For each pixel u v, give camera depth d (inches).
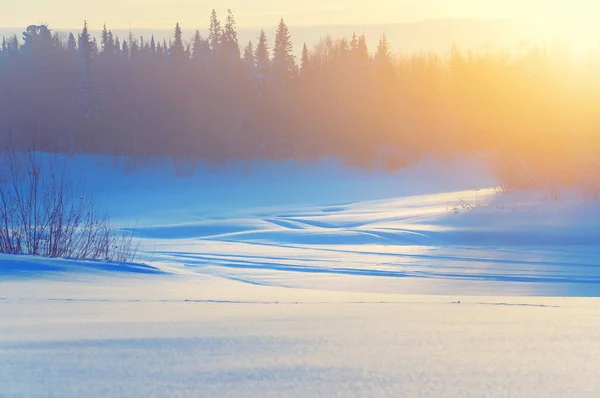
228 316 393.7
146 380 237.6
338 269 1152.8
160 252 1441.9
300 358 273.9
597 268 1208.2
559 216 2049.7
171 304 460.1
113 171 3964.1
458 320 378.9
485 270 1170.6
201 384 232.5
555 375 247.3
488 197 2481.5
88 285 622.8
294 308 440.8
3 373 247.6
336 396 218.4
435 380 239.1
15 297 496.4
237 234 2011.6
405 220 2185.0
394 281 990.4
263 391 224.2
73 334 326.0
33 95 4315.9
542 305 471.5
